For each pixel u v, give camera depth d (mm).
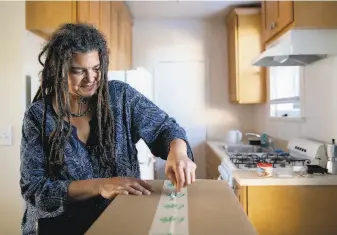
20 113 1902
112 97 933
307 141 1963
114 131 907
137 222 589
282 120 2600
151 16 3449
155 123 930
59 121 837
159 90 3562
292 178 1572
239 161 1983
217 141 3463
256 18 3057
